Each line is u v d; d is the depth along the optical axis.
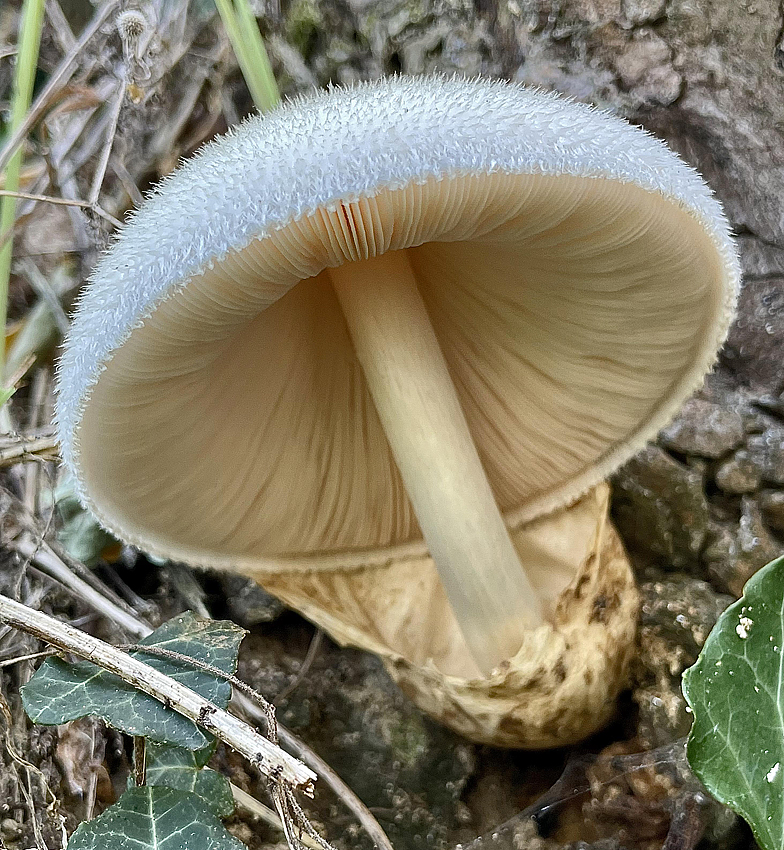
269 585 0.19
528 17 0.22
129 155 0.26
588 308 0.17
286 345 0.18
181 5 0.25
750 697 0.12
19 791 0.16
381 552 0.20
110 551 0.22
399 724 0.20
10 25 0.27
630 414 0.19
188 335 0.12
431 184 0.10
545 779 0.18
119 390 0.13
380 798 0.19
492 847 0.17
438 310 0.19
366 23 0.25
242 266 0.11
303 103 0.13
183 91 0.26
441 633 0.19
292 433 0.19
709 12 0.20
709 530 0.20
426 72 0.24
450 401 0.16
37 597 0.20
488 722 0.16
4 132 0.26
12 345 0.24
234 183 0.11
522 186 0.11
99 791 0.17
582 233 0.13
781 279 0.21
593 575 0.16
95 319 0.12
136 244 0.12
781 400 0.20
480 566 0.16
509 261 0.16
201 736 0.13
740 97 0.20
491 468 0.20
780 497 0.20
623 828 0.16
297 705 0.20
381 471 0.20
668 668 0.18
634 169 0.11
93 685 0.14
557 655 0.16
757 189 0.21
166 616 0.21
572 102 0.13
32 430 0.22
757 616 0.12
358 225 0.11
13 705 0.17
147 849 0.13
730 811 0.15
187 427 0.16
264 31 0.26
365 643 0.18
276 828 0.17
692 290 0.15
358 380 0.19
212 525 0.18
